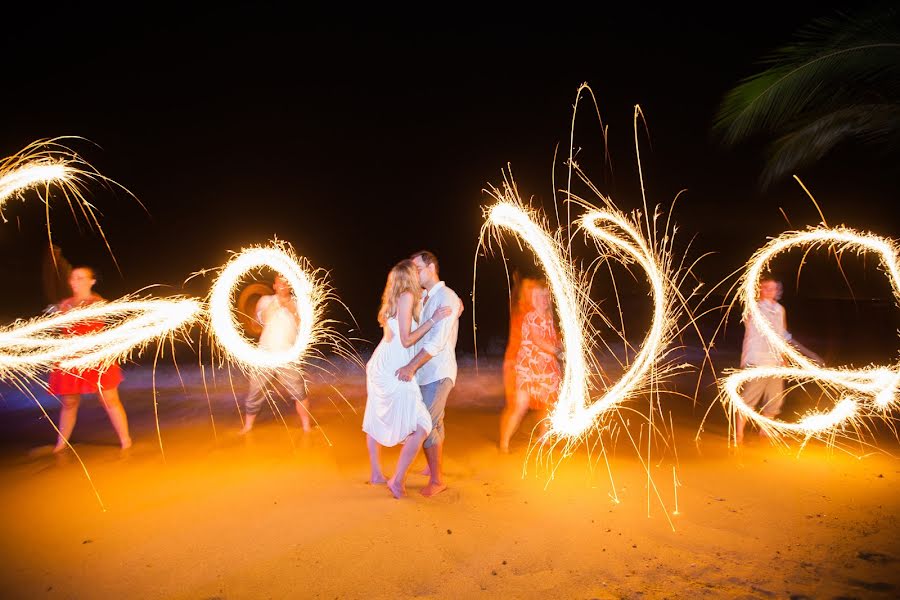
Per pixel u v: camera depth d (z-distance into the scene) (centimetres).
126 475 588
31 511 502
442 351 550
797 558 421
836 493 542
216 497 530
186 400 936
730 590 380
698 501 523
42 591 382
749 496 535
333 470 604
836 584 386
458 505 513
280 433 743
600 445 691
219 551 430
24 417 826
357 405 904
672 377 1143
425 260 572
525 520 482
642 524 475
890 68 979
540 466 616
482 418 820
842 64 980
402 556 423
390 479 573
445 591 379
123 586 387
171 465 619
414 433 524
